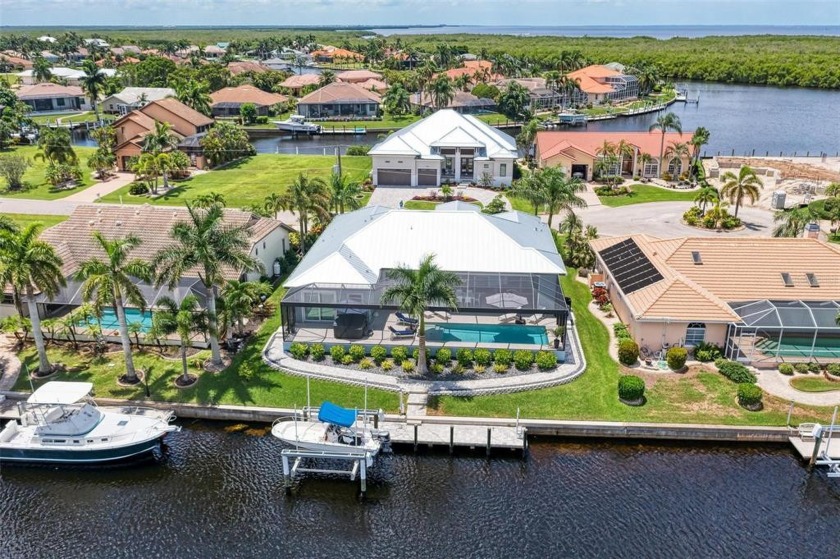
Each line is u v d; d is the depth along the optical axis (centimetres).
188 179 9262
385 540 3073
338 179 6875
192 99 12600
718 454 3616
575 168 9275
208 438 3784
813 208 7100
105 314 4953
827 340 4500
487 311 4362
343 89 14575
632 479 3431
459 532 3112
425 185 9012
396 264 4594
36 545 3061
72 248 5472
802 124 14338
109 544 3066
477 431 3697
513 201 8219
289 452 3425
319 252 5109
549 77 16925
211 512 3256
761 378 4147
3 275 3912
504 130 13862
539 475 3472
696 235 6950
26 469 3575
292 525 3172
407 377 4169
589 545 3023
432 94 14375
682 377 4181
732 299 4575
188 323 3984
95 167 9319
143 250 5431
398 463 3588
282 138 13012
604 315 5056
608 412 3844
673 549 2995
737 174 9312
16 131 11769
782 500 3284
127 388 4094
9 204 8056
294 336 4562
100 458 3541
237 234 4225
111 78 16250
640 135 9600
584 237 6481
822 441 3588
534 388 4075
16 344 4625
